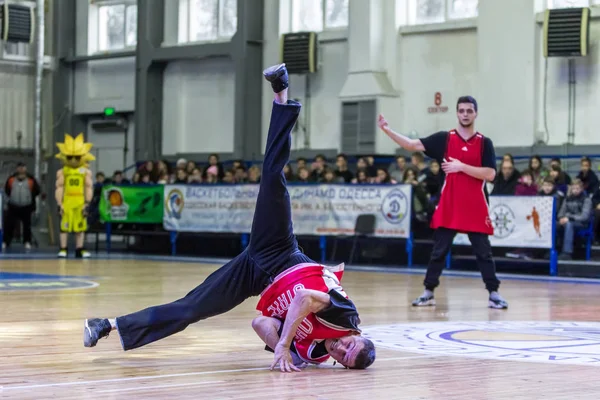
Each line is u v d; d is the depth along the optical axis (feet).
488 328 22.33
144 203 57.41
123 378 14.53
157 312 15.93
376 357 17.21
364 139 56.90
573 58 51.26
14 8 68.18
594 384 14.38
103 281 36.04
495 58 52.80
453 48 55.72
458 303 29.35
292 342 15.96
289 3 61.93
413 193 47.70
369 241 49.37
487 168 27.84
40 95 70.90
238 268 16.01
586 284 38.58
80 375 14.76
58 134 72.33
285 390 13.60
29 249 62.08
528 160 51.37
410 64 57.06
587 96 51.06
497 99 52.80
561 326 22.93
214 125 65.62
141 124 67.41
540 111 52.26
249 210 53.21
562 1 51.75
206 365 16.05
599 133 50.78
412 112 56.95
